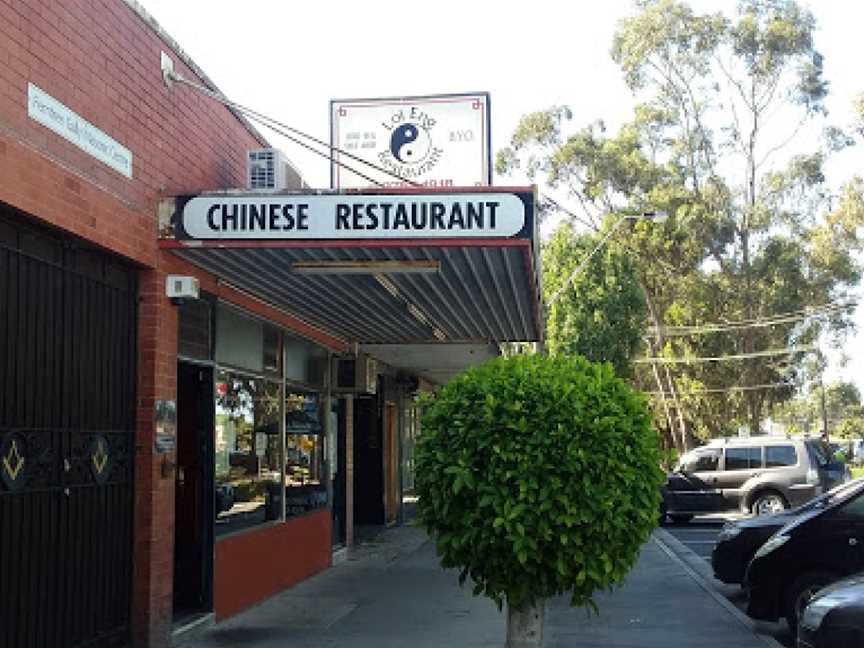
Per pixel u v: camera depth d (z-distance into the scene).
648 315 46.88
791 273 43.81
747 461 22.45
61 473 6.98
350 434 16.70
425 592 11.99
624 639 9.29
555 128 44.84
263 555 11.34
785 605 9.41
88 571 7.38
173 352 8.70
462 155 15.53
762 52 43.50
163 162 8.56
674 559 15.71
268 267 9.20
